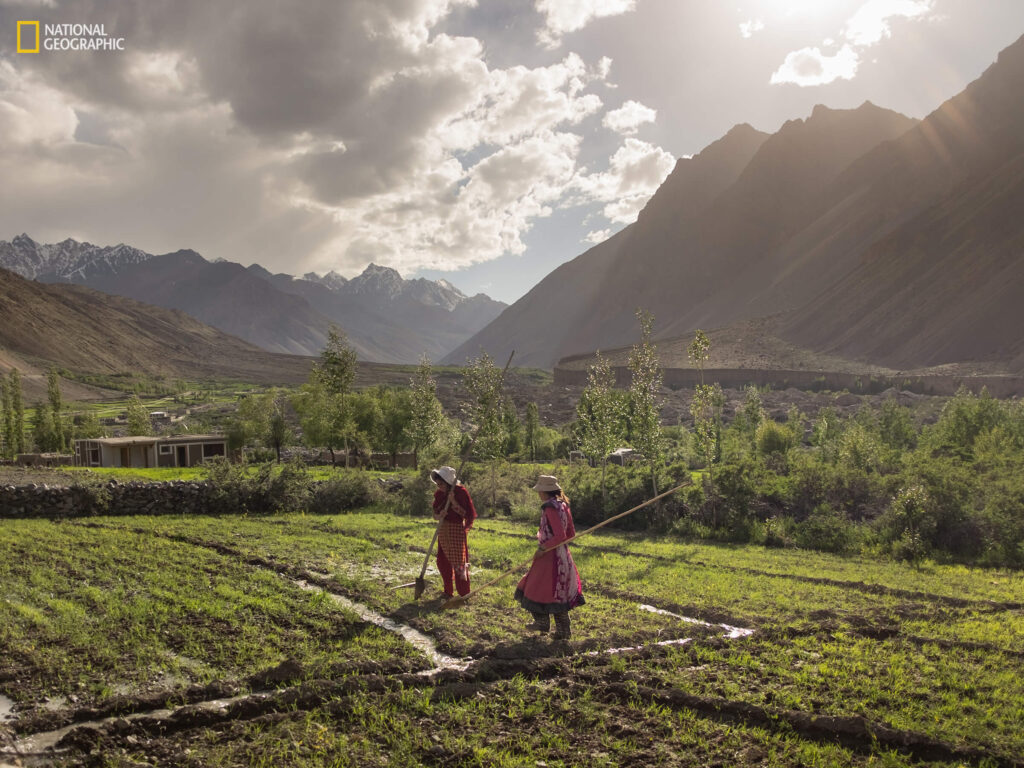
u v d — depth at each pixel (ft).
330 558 44.01
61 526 55.77
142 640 26.48
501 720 20.63
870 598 39.04
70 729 19.36
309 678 23.03
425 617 30.60
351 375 143.95
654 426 81.20
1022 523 58.95
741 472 70.95
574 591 28.91
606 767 17.84
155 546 45.98
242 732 19.20
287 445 206.08
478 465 97.86
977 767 18.39
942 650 28.22
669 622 31.68
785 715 20.85
